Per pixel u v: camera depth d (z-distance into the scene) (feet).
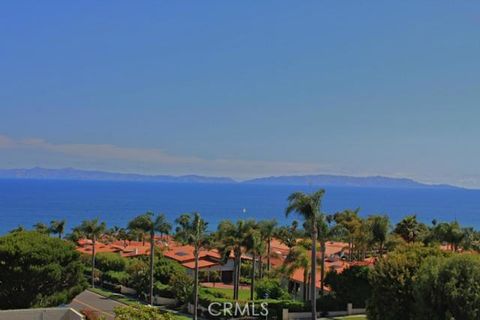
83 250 348.18
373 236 232.94
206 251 323.57
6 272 154.51
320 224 195.00
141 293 241.55
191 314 205.98
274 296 226.58
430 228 304.91
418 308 123.03
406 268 134.31
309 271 211.82
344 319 185.06
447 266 120.57
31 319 140.77
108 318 182.60
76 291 174.70
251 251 216.33
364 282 195.83
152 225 228.02
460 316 114.21
